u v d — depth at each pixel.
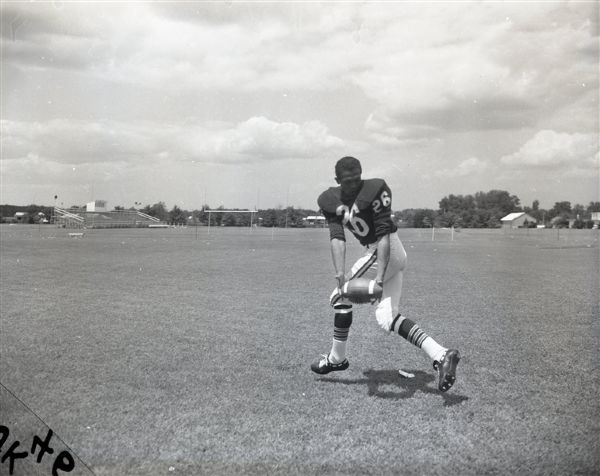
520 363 3.69
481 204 34.44
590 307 6.07
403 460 2.22
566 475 2.11
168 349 4.02
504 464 2.19
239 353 3.91
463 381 3.27
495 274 9.66
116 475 2.10
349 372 3.45
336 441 2.39
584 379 3.32
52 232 30.28
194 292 7.14
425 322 5.16
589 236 28.16
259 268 10.68
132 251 15.55
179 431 2.49
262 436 2.44
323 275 9.36
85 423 2.57
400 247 3.12
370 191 2.96
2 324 4.93
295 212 47.44
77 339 4.32
